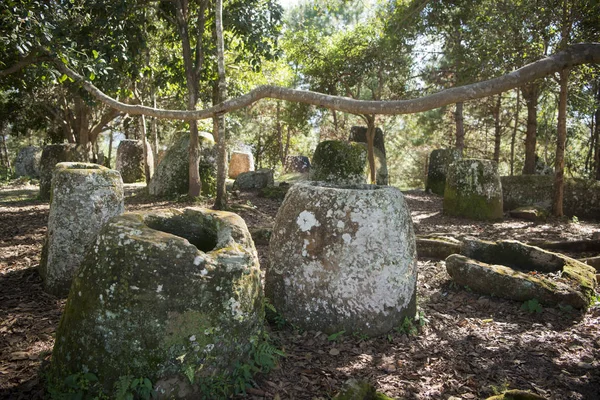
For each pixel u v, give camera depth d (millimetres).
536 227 8773
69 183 4465
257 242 6855
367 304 3523
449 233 7984
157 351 2398
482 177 9641
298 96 2637
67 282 4445
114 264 2436
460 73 11008
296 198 3756
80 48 8023
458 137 15422
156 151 15008
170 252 2449
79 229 4457
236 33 10523
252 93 2822
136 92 13117
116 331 2391
